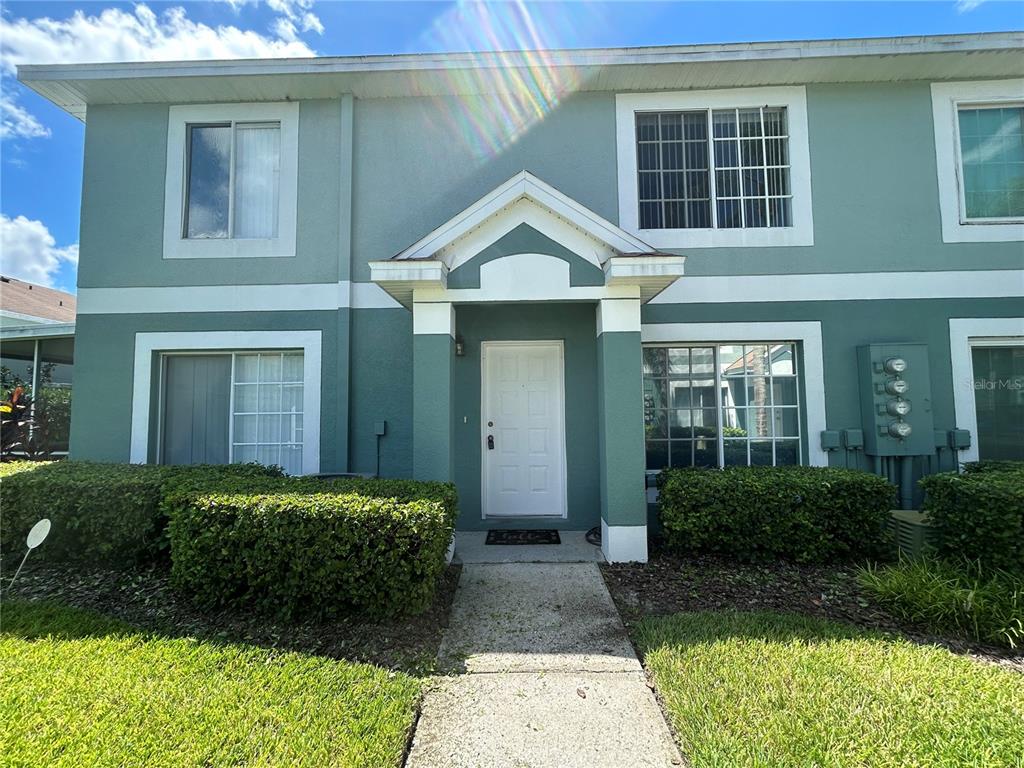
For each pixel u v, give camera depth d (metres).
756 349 6.56
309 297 6.64
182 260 6.70
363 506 3.88
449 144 6.71
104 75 6.38
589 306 6.48
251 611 4.02
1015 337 6.34
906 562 4.79
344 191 6.61
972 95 6.50
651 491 6.31
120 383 6.61
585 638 3.71
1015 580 3.95
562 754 2.53
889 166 6.49
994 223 6.41
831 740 2.48
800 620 3.82
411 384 6.51
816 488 5.07
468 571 4.98
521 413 6.58
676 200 6.62
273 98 6.77
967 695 2.87
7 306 17.14
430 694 3.04
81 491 4.78
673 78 6.44
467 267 5.38
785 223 6.54
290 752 2.41
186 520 4.08
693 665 3.18
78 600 4.21
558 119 6.65
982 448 6.35
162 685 2.94
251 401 6.78
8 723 2.56
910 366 6.11
